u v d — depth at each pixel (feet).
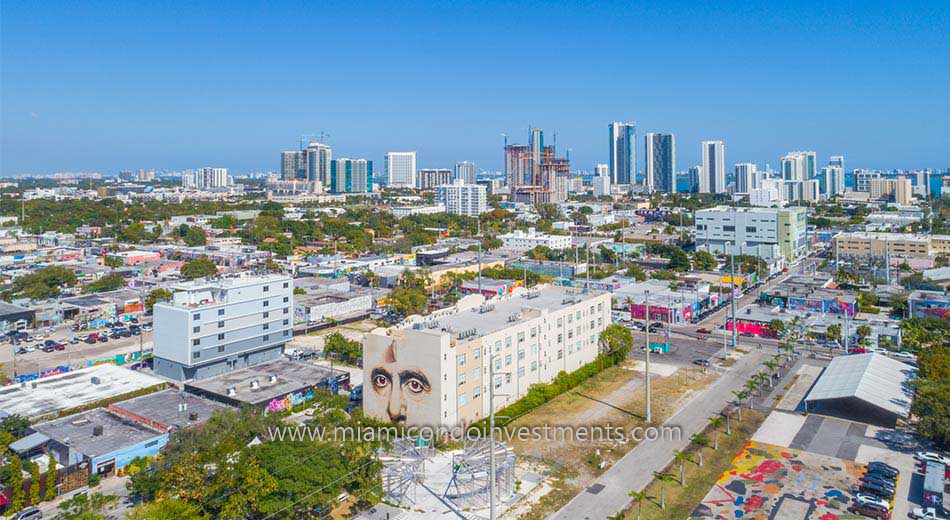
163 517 203.00
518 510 239.91
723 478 263.70
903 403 324.19
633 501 245.45
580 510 239.50
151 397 334.85
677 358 442.91
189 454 234.99
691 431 312.50
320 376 371.97
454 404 305.32
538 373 365.20
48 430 291.17
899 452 285.84
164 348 399.44
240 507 211.61
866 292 613.93
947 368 338.34
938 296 562.25
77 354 453.58
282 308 442.09
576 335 402.31
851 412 326.65
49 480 246.47
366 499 240.73
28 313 524.11
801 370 412.57
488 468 251.19
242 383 357.61
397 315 580.30
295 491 216.13
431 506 242.17
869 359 386.32
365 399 325.01
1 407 320.09
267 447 236.02
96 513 228.22
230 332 409.69
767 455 284.82
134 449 274.57
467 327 341.21
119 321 548.31
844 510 236.63
